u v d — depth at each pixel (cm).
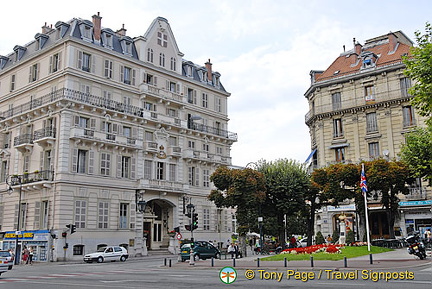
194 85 5512
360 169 3756
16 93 4644
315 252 2895
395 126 4675
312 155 5319
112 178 4334
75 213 3969
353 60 5272
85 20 4375
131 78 4719
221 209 5584
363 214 3834
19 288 1563
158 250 4788
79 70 4206
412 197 4494
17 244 3834
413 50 2247
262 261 2691
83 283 1744
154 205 5012
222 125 5872
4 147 4653
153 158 4797
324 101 5222
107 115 4356
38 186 4056
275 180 3981
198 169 5338
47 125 4200
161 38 5172
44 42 4597
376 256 2656
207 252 3378
